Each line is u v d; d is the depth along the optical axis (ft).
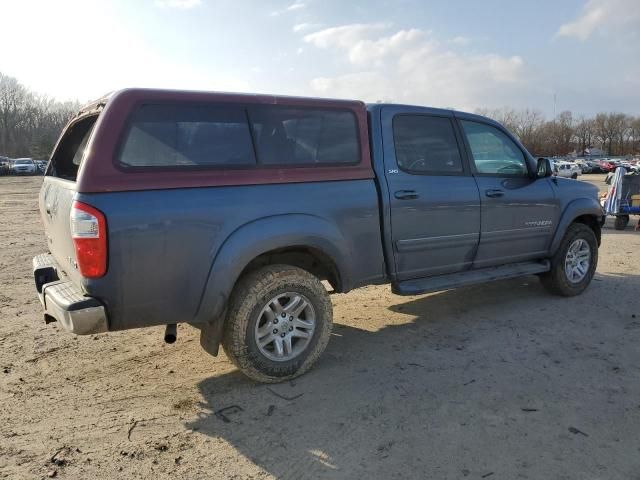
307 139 12.64
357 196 13.25
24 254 28.45
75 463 9.25
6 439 10.00
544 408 11.05
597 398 11.48
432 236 14.94
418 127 15.05
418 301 19.19
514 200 16.96
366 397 11.60
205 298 11.00
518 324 16.43
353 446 9.72
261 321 12.18
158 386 12.26
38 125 314.35
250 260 11.37
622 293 19.97
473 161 16.26
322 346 12.82
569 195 18.94
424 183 14.67
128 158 10.19
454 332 15.76
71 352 14.29
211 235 10.91
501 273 16.84
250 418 10.77
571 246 19.02
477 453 9.45
